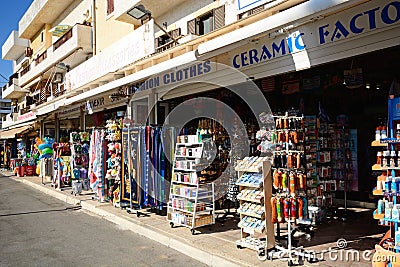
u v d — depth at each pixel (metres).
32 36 29.39
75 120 20.03
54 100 16.77
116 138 9.45
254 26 4.92
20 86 29.27
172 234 6.78
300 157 5.43
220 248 5.82
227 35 5.35
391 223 4.96
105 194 10.43
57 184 14.44
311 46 5.82
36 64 23.77
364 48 5.15
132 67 9.99
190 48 7.98
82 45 16.39
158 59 9.24
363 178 8.69
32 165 21.58
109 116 14.45
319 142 7.42
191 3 10.77
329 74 8.10
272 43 6.45
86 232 7.54
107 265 5.46
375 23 4.95
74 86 13.74
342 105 9.04
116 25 14.54
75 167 12.49
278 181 5.42
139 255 5.95
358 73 7.40
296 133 5.60
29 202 11.77
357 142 8.77
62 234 7.39
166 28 11.77
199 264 5.50
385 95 8.43
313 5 4.23
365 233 6.42
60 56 18.41
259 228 5.50
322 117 7.61
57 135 18.16
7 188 15.88
